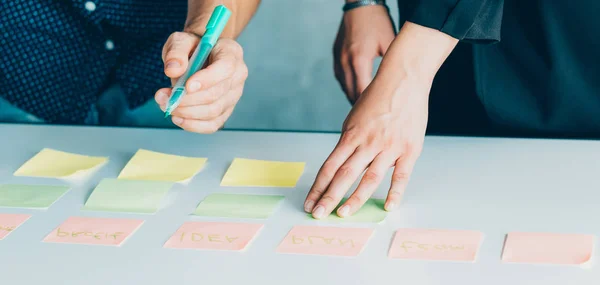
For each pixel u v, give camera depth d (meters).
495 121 1.21
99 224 0.81
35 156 1.01
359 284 0.68
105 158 1.01
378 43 1.33
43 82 1.40
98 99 1.44
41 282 0.71
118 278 0.71
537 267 0.69
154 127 1.13
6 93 1.42
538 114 1.16
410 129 0.88
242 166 0.96
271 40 2.77
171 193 0.89
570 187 0.87
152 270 0.72
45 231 0.81
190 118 0.94
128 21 1.35
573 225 0.77
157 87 1.40
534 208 0.82
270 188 0.90
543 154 0.97
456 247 0.73
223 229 0.79
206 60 0.97
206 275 0.70
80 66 1.40
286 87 2.62
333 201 0.82
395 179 0.85
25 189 0.92
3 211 0.86
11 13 1.36
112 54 1.39
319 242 0.75
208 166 0.98
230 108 1.01
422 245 0.74
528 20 1.11
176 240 0.77
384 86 0.89
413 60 0.89
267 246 0.75
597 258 0.71
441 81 1.35
